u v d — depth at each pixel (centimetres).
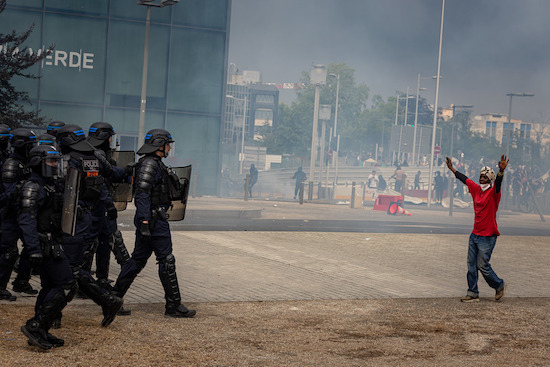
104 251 803
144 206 699
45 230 574
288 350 618
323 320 758
